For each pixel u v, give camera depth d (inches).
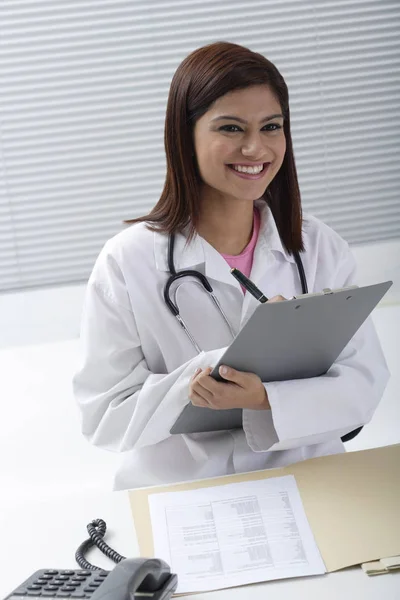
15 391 99.7
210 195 55.5
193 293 55.5
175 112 53.2
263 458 54.6
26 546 46.0
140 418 54.0
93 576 39.5
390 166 106.1
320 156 105.1
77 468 95.5
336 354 51.7
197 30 101.7
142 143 102.7
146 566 36.9
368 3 103.0
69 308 104.7
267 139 52.4
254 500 46.8
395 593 39.8
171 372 54.9
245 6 101.8
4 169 101.7
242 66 50.9
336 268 59.9
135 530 45.6
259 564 42.3
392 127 105.4
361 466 49.4
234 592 40.6
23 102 101.0
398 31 104.0
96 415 57.4
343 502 46.1
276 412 50.2
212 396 49.1
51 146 101.8
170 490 48.4
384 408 99.0
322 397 51.7
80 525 47.6
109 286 55.9
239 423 55.2
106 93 101.6
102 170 102.8
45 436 97.0
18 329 104.4
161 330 55.8
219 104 51.1
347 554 42.4
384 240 107.3
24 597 37.9
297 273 58.1
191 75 52.0
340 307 45.5
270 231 56.7
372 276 107.3
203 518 45.7
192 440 55.6
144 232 56.9
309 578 41.4
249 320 43.3
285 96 53.7
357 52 103.8
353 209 106.6
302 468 49.6
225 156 51.7
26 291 103.9
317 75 103.8
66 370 101.0
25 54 100.3
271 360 48.9
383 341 101.7
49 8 99.8
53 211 103.0
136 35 101.0
